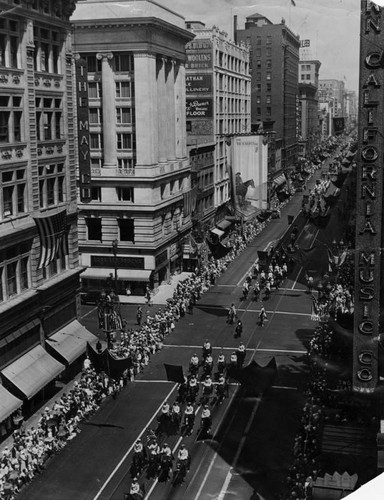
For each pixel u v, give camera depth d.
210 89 112.69
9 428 46.81
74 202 59.88
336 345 50.44
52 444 42.62
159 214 86.06
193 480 38.88
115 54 82.88
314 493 29.66
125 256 84.19
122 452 42.78
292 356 59.44
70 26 58.41
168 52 88.88
